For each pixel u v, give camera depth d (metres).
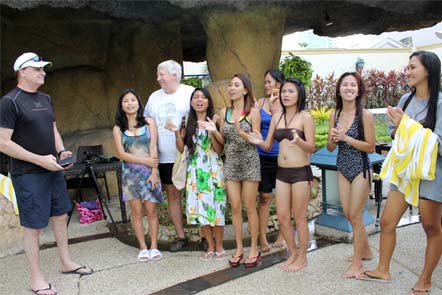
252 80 5.10
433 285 3.02
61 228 3.46
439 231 2.79
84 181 5.39
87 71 6.62
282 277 3.27
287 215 3.39
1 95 5.82
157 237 4.10
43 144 3.15
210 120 3.48
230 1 4.51
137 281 3.33
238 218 3.54
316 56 15.52
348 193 3.28
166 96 3.87
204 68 16.47
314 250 3.78
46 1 4.19
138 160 3.69
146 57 6.81
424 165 2.60
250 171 3.41
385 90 14.94
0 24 5.64
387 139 8.98
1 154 4.71
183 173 3.68
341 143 3.29
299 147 3.22
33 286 3.18
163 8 4.91
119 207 5.53
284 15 5.23
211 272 3.43
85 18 6.04
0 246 3.90
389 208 2.95
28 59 3.05
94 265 3.68
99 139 6.19
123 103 3.71
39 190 3.12
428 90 2.73
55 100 6.40
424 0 5.29
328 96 14.46
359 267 3.25
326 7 5.60
